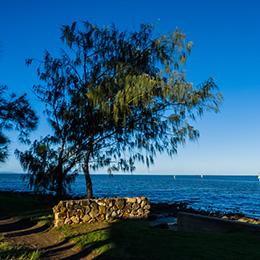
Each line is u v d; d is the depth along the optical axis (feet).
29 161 42.24
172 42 36.81
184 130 34.47
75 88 41.22
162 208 60.80
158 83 32.17
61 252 18.89
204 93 31.89
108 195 116.06
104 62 38.63
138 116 37.37
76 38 39.68
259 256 16.15
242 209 78.07
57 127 42.86
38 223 30.45
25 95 46.80
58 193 45.03
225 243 19.11
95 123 36.99
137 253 17.46
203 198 114.42
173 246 18.57
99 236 22.49
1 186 182.39
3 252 16.94
